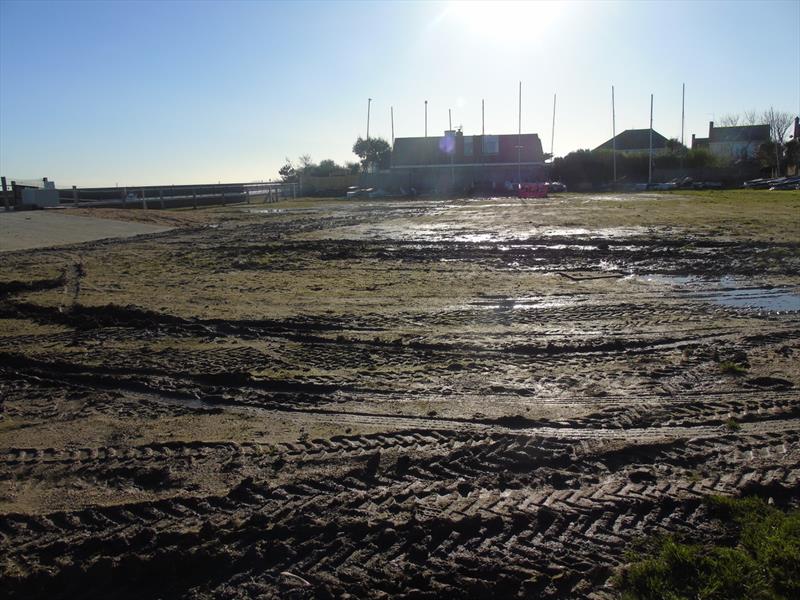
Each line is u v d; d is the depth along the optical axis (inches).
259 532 179.2
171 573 165.3
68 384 313.3
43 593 160.2
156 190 1759.4
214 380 310.3
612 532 175.9
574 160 2738.7
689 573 155.6
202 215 1321.4
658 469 210.4
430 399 278.8
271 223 1146.0
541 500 193.2
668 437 234.1
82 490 206.8
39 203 1368.1
